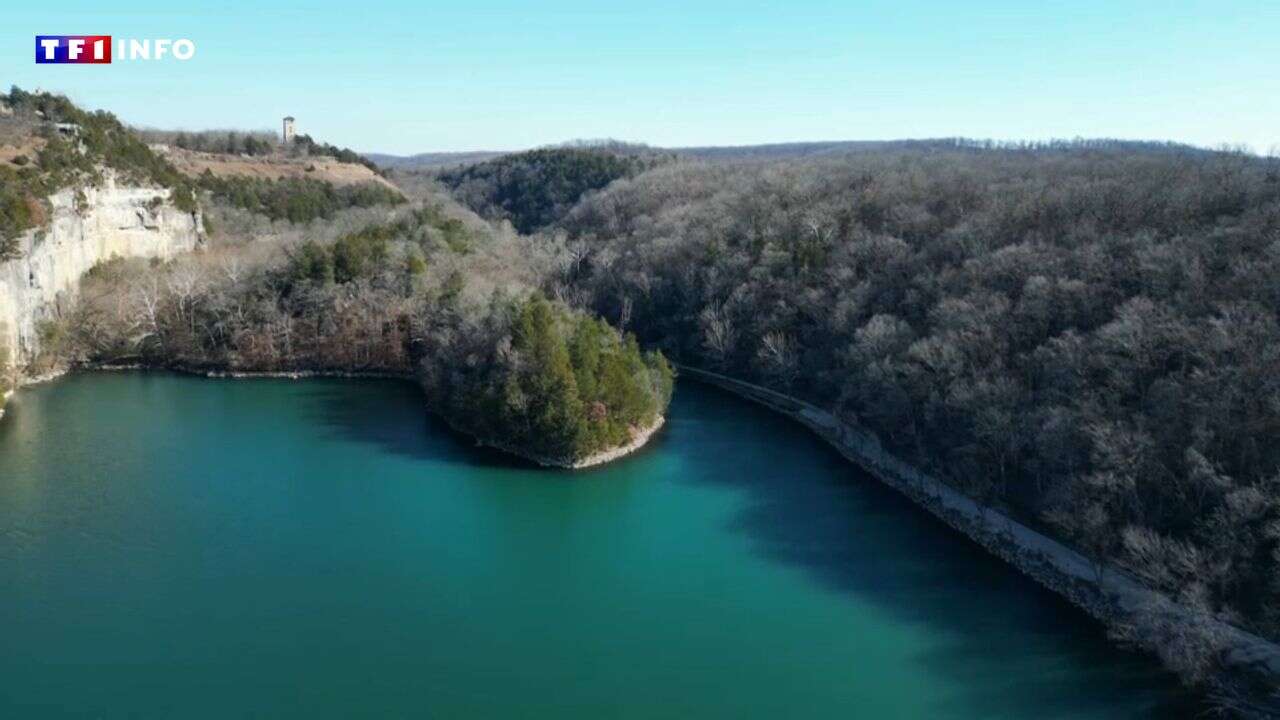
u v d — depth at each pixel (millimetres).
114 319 148625
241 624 64188
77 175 151875
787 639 63750
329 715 53531
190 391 133250
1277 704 53562
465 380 114438
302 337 146000
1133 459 68438
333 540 80000
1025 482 84375
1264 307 76875
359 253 150375
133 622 64000
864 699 56500
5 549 76062
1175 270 87625
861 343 107125
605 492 93312
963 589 71500
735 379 140125
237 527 82375
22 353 133875
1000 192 137000
